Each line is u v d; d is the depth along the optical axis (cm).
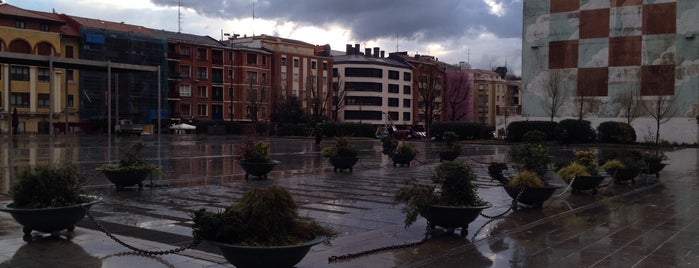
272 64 8738
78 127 6500
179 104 7694
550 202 1156
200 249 697
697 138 4531
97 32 6762
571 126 4434
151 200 1145
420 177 1706
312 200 1178
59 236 752
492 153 3334
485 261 661
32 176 737
